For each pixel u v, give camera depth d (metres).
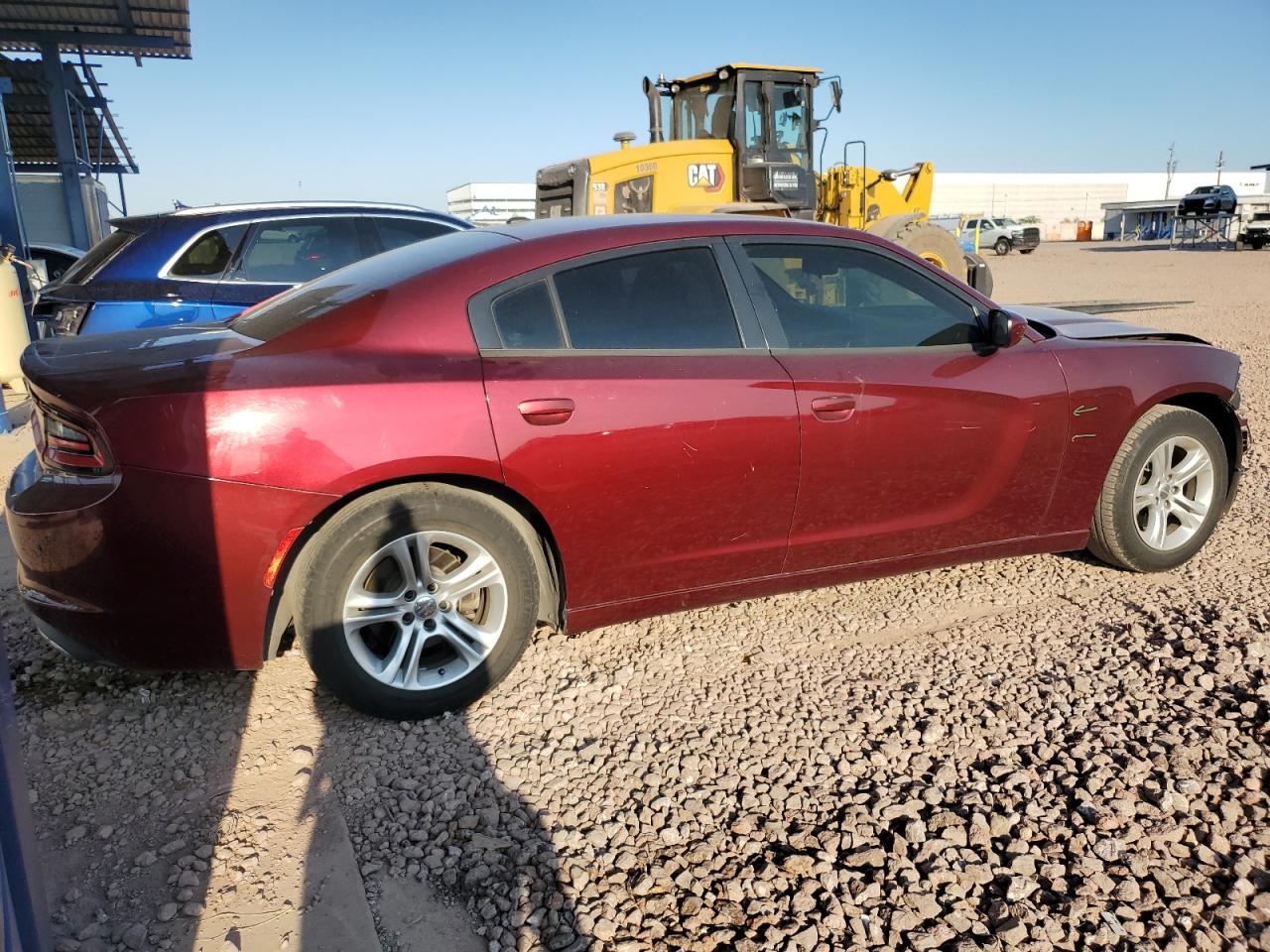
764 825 2.48
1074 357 3.73
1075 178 72.75
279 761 2.81
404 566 2.88
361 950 2.09
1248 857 2.29
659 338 3.18
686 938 2.11
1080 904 2.16
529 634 3.12
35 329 9.84
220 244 5.88
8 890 1.33
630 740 2.90
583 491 2.97
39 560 2.71
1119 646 3.43
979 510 3.65
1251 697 2.99
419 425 2.76
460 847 2.43
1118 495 3.90
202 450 2.61
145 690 3.19
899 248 3.63
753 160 10.80
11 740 1.44
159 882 2.31
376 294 2.99
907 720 2.97
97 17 15.25
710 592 3.34
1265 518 4.81
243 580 2.70
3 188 9.45
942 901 2.21
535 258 3.09
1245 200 46.09
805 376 3.26
